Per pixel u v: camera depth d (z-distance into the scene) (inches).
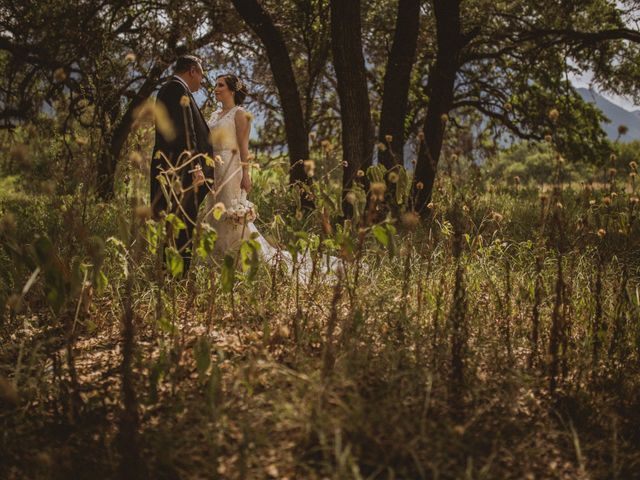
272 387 126.9
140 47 433.4
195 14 477.1
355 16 397.1
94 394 133.1
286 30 606.5
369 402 120.9
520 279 203.8
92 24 490.6
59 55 509.4
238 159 232.1
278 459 108.3
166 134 143.1
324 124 797.9
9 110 224.7
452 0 458.0
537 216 360.5
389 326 158.1
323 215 168.7
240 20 518.0
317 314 174.7
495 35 574.2
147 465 107.7
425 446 110.0
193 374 139.4
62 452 112.0
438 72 458.3
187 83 222.8
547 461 115.4
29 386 131.2
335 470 103.3
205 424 115.0
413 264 204.4
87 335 167.9
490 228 276.8
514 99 769.6
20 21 501.4
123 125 365.4
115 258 184.2
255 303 155.2
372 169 157.2
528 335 165.6
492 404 130.3
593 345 152.9
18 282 127.6
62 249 187.9
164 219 147.9
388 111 427.5
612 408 134.9
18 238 203.8
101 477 106.0
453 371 136.4
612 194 190.9
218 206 146.7
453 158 181.2
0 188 522.9
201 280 192.2
